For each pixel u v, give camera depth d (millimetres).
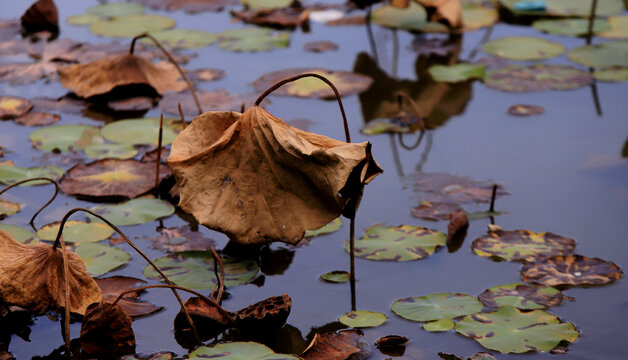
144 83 3830
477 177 3027
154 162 3055
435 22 5297
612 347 1928
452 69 4281
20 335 1978
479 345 1928
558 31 5031
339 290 2236
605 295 2174
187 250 2424
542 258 2385
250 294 2203
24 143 3268
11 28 5008
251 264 2342
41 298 1991
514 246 2463
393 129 3508
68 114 3631
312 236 2562
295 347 1947
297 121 3537
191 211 2090
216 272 2219
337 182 1898
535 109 3740
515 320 2016
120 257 2355
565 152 3262
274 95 3887
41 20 4957
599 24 5156
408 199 2848
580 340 1953
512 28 5145
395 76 4246
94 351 1893
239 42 4793
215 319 2010
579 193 2881
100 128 3439
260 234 2078
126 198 2803
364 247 2475
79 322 2043
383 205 2799
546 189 2916
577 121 3609
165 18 5293
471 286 2252
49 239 2436
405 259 2385
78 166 2988
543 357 1871
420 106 3811
